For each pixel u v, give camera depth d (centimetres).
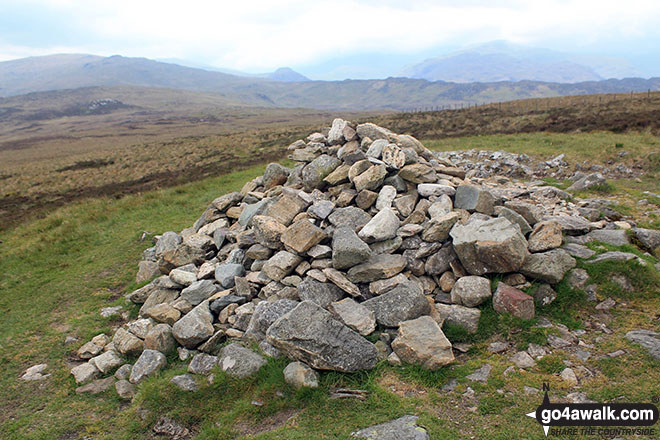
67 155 6328
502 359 582
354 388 556
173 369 677
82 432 572
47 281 1198
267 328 664
